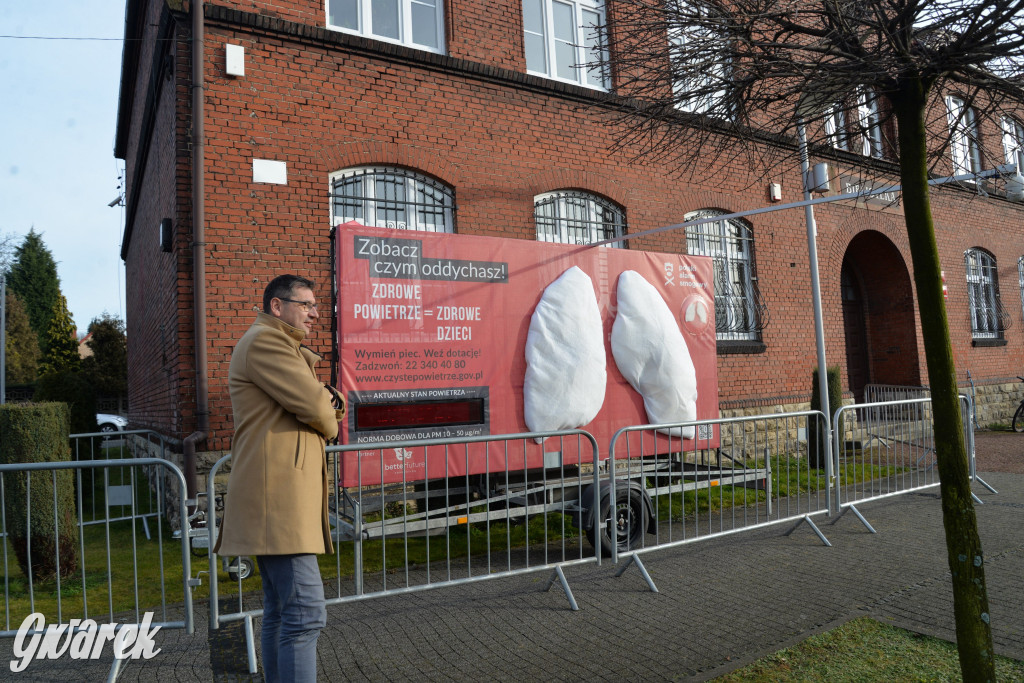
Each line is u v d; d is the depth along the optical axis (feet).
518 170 28.96
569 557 18.70
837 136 11.69
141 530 23.06
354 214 25.79
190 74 22.86
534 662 11.82
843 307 47.73
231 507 9.27
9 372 119.96
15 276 142.10
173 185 23.67
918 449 25.80
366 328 17.69
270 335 9.59
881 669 11.02
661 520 22.56
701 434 23.02
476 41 28.48
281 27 23.86
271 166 23.62
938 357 8.70
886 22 9.07
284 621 9.16
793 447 35.99
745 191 36.29
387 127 25.98
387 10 27.37
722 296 35.45
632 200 32.09
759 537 20.30
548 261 20.65
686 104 12.01
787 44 10.02
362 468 17.44
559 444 20.07
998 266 53.36
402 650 12.50
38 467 12.14
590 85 31.83
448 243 19.02
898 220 45.19
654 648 12.26
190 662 12.17
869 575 16.31
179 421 22.17
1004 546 18.51
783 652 11.80
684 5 11.00
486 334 19.40
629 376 21.48
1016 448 38.34
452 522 15.28
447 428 18.58
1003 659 11.28
